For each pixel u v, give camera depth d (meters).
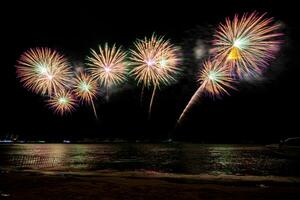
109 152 38.91
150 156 31.58
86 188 9.77
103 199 8.30
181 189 9.62
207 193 9.03
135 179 12.04
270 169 18.88
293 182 11.79
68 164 22.78
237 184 11.27
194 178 12.88
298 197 8.56
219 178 12.92
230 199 8.32
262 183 11.55
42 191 9.30
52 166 21.02
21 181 11.16
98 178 12.28
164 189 9.61
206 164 22.52
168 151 41.25
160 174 14.65
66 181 11.22
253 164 21.98
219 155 32.22
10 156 30.61
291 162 23.53
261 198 8.42
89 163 23.58
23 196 8.66
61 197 8.54
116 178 12.38
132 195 8.77
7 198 8.45
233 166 21.08
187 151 40.34
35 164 22.28
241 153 34.94
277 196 8.66
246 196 8.66
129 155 33.12
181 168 19.97
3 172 14.98
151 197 8.53
